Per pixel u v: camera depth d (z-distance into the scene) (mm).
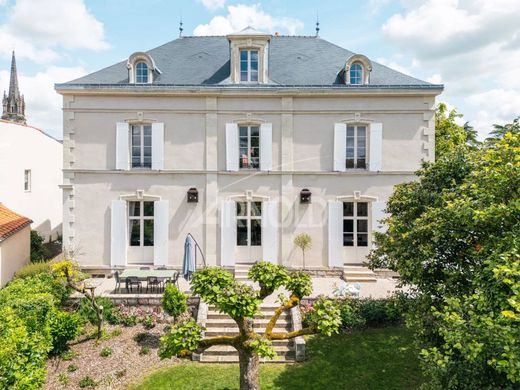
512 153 5719
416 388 7574
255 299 5793
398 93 14180
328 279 14016
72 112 14297
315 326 6121
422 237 7008
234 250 14492
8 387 5746
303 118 14516
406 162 14531
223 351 9195
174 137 14461
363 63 14391
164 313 10859
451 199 7527
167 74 14859
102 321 9969
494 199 5504
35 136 20234
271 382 7957
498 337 3852
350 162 14805
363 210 14867
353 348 9195
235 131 14445
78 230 14414
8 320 7152
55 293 10688
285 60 15797
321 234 14586
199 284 5969
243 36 14242
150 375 8312
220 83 14477
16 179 18562
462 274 6145
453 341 4371
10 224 14117
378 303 10492
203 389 7746
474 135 22797
